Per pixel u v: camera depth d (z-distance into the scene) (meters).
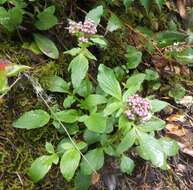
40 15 0.33
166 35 0.39
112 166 0.32
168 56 0.39
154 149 0.28
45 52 0.33
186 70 0.41
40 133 0.30
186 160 0.36
